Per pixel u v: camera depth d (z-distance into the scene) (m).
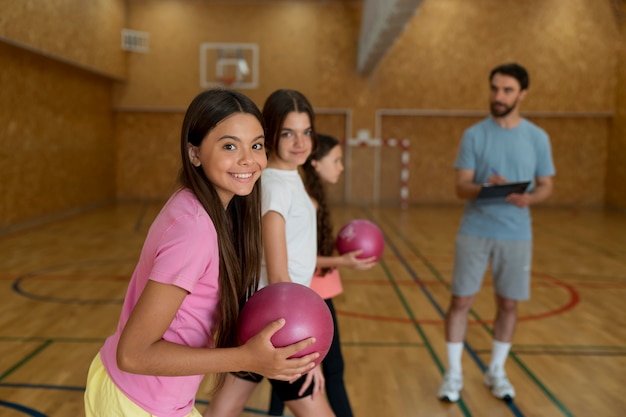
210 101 1.16
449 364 2.90
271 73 11.78
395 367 3.29
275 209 1.71
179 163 1.25
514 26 11.58
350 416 2.01
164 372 1.08
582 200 12.16
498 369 2.93
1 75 7.46
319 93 11.85
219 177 1.17
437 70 11.74
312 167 2.22
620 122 11.45
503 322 2.89
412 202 12.24
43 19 7.80
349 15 11.68
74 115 9.93
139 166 12.14
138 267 1.19
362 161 12.04
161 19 11.60
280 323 1.14
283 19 11.69
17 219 8.06
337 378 2.03
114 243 7.21
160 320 1.08
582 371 3.24
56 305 4.45
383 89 11.82
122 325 1.24
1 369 3.13
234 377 1.79
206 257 1.14
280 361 1.13
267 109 1.83
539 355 3.49
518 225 2.75
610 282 5.46
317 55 11.76
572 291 5.11
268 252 1.70
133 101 11.79
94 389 1.26
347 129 12.00
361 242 2.21
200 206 1.18
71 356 3.35
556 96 11.71
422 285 5.32
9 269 5.67
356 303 4.68
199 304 1.20
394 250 7.07
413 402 2.82
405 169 12.01
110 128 11.75
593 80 11.65
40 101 8.63
